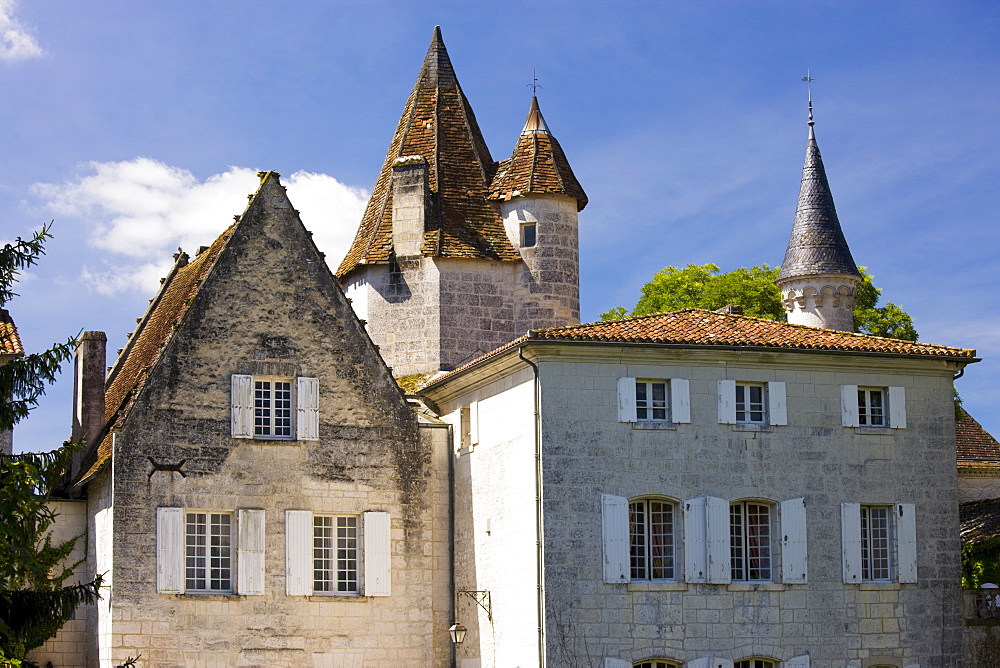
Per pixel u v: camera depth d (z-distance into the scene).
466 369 41.72
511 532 39.41
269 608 39.56
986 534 46.50
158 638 38.38
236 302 40.75
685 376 39.84
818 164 63.91
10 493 31.47
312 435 40.81
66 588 33.72
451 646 41.56
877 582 40.59
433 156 51.53
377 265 50.03
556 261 50.47
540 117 52.22
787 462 40.25
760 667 39.28
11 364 32.66
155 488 39.00
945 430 42.03
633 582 38.50
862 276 67.44
